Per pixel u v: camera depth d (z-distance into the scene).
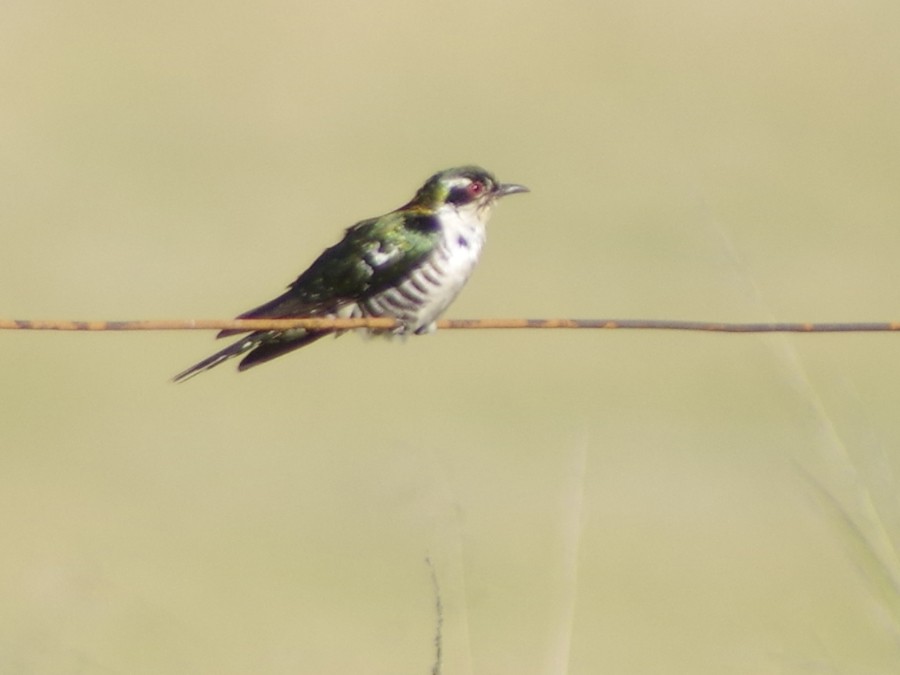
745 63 33.38
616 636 10.18
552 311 21.22
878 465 7.04
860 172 26.98
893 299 20.78
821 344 19.94
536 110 31.47
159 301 21.91
